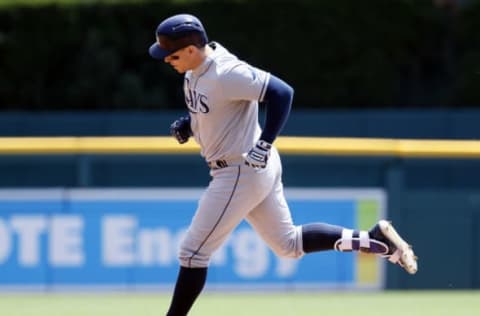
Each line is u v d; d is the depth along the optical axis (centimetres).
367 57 6456
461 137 5959
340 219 3139
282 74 6431
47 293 3102
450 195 3216
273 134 1758
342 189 3161
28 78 6506
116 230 3116
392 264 3180
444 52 6600
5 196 3100
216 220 1836
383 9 6475
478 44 6588
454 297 3055
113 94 6438
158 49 1781
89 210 3112
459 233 3219
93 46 6431
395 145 3231
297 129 5959
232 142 1811
